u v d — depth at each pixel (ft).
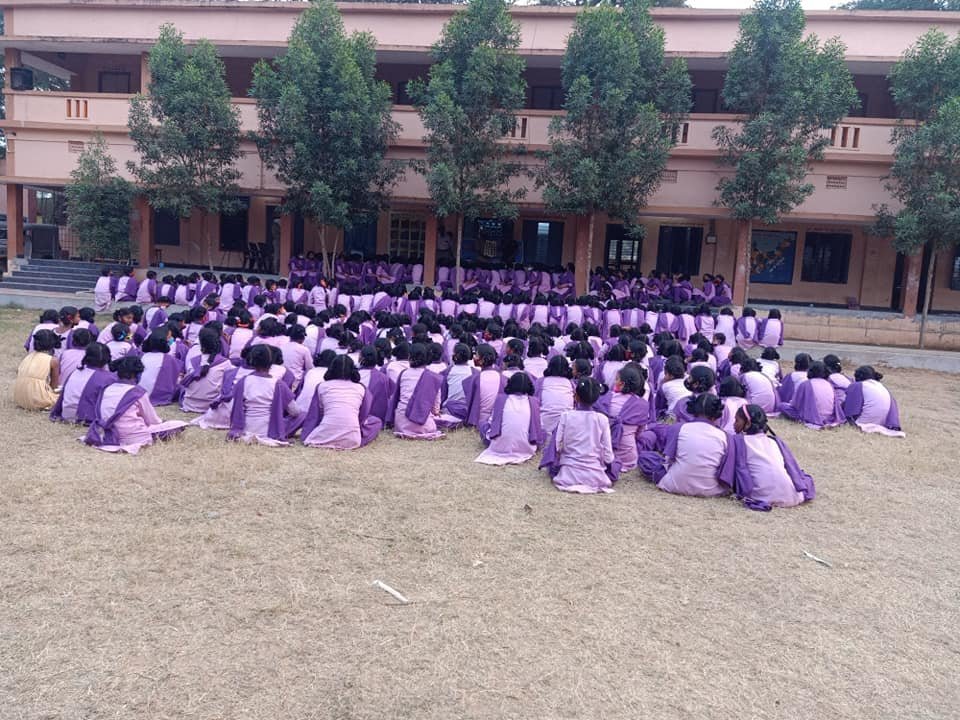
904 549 17.97
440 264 66.54
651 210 56.24
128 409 21.86
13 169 61.52
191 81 52.01
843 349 49.52
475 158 50.70
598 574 15.70
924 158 47.78
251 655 12.19
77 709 10.69
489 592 14.67
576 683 11.84
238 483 19.69
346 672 11.86
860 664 12.83
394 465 22.20
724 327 46.16
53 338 26.16
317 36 51.34
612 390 24.48
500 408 23.52
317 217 53.62
